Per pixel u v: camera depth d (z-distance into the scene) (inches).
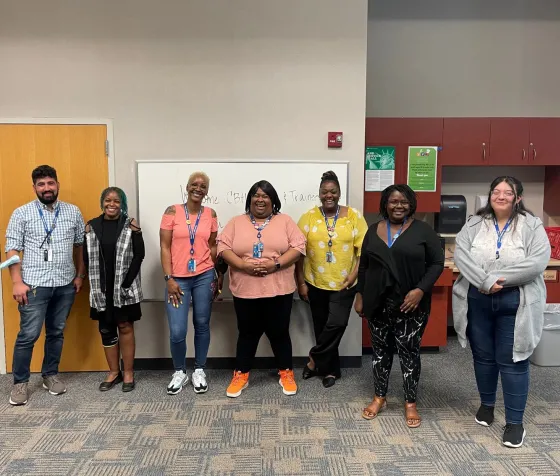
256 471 77.8
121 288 106.3
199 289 109.4
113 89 119.0
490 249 86.0
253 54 119.6
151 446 85.6
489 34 153.5
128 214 122.0
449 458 81.5
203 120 120.6
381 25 152.9
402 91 154.7
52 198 106.0
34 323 104.7
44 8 116.4
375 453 83.1
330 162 121.5
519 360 82.7
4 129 118.3
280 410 100.1
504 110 155.7
